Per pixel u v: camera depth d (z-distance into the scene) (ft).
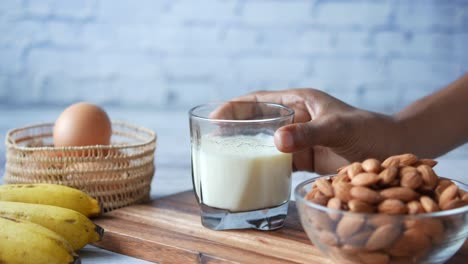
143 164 2.79
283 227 2.39
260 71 6.07
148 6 6.04
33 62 6.12
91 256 2.29
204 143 2.34
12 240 2.05
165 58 6.13
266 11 5.96
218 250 2.21
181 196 2.73
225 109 2.48
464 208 1.91
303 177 3.12
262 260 2.14
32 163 2.72
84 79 6.17
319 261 2.14
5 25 6.05
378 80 5.97
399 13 5.85
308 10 5.91
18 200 2.41
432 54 5.90
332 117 2.49
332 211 1.92
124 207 2.60
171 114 6.00
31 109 6.10
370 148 2.62
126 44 6.11
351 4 5.87
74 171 2.70
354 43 5.93
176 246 2.23
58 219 2.23
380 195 1.94
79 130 2.88
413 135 2.77
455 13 5.82
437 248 1.93
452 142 2.88
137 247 2.29
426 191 1.98
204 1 6.00
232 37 6.04
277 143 2.30
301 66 6.02
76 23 6.08
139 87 6.18
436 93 2.92
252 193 2.33
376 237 1.89
